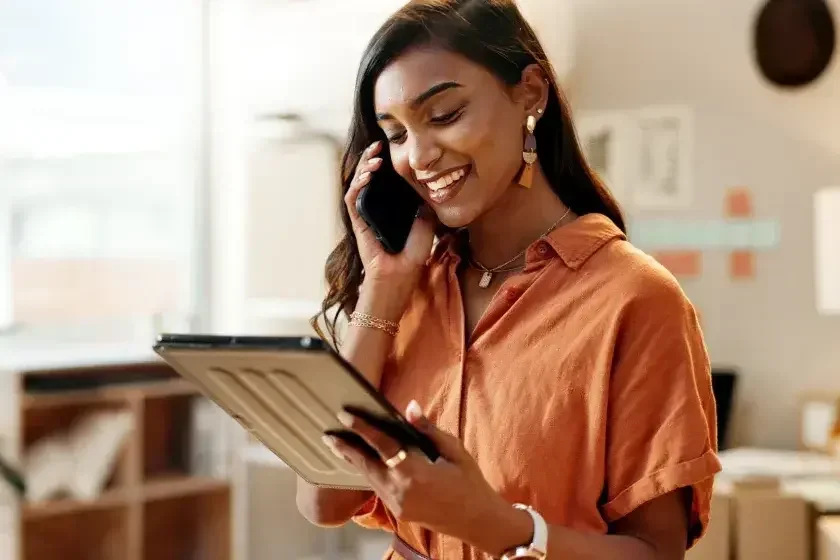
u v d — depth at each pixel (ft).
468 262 4.00
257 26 12.72
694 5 11.50
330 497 4.08
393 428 2.83
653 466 3.31
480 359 3.66
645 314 3.38
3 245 11.29
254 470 12.06
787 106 11.24
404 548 3.94
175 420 12.00
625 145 11.73
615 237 3.65
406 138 3.67
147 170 12.42
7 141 11.44
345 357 3.96
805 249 11.18
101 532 11.00
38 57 11.68
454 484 2.90
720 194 11.44
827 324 11.12
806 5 11.13
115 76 12.19
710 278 11.46
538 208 3.82
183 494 11.43
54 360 10.69
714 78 11.44
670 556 3.36
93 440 10.59
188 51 12.69
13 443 9.82
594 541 3.22
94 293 11.75
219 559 11.77
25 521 10.64
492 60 3.53
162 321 12.45
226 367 2.97
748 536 8.79
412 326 4.00
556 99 3.80
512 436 3.46
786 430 11.18
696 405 3.33
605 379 3.36
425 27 3.50
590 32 11.85
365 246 4.12
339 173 4.27
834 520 8.49
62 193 11.76
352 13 12.09
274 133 12.37
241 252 12.74
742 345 11.35
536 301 3.61
